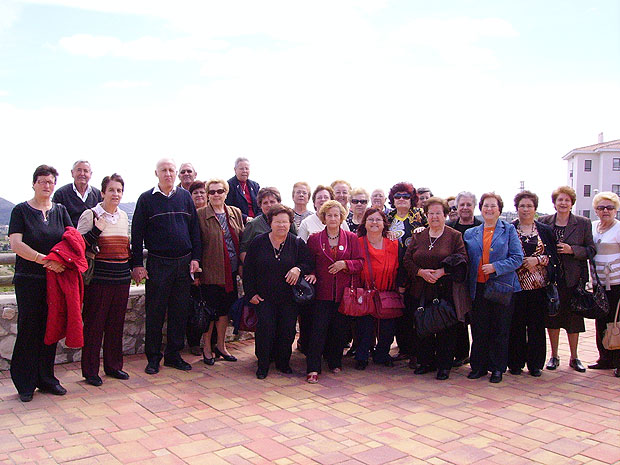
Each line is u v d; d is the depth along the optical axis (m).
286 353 5.54
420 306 5.46
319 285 5.53
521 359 5.58
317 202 6.41
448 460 3.40
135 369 5.54
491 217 5.30
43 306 4.59
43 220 4.54
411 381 5.32
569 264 5.60
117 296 5.08
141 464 3.30
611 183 43.22
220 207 5.92
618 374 5.46
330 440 3.72
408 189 6.27
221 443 3.64
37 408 4.30
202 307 5.64
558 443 3.70
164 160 5.35
